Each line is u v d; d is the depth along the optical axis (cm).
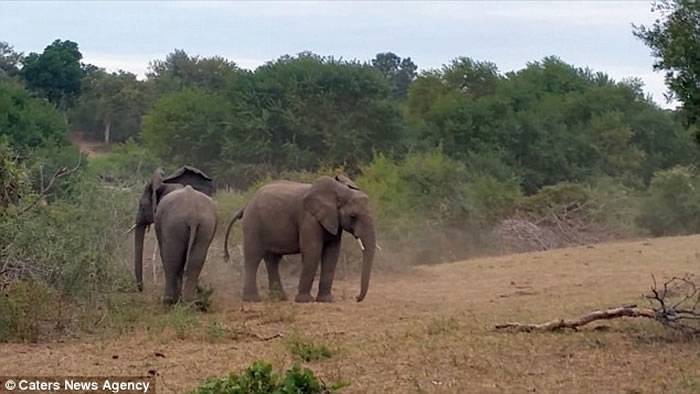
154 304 1484
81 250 1362
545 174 4516
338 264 2050
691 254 2347
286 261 1973
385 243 2570
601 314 1193
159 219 1534
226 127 4084
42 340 1190
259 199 1686
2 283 1268
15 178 1376
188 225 1493
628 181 4506
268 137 4081
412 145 4316
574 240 3194
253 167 4019
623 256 2338
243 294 1675
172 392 902
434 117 4688
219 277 1841
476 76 5575
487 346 1115
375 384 931
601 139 4781
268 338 1217
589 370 988
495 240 2994
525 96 4962
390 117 4209
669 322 1160
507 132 4509
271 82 4147
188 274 1491
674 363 1014
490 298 1664
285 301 1661
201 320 1350
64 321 1266
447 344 1134
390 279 2023
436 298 1684
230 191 2670
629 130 4812
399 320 1380
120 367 1019
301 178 2570
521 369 993
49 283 1320
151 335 1212
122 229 1698
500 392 898
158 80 6269
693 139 1330
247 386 802
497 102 4675
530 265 2214
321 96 4125
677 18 1209
